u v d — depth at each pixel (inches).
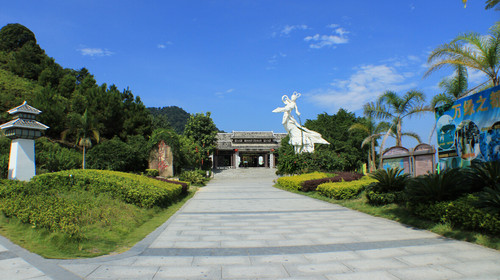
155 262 190.1
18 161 526.3
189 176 987.9
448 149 412.5
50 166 778.8
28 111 539.8
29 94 1396.4
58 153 936.3
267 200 553.6
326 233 273.6
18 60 1760.6
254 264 186.5
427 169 453.4
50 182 398.0
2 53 1925.4
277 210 425.7
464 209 251.4
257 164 2310.5
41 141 1007.0
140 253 209.8
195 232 281.3
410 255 202.5
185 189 631.2
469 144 373.4
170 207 452.1
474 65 407.8
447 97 552.1
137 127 1445.6
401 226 302.5
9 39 2071.9
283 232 280.1
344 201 482.9
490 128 340.8
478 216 235.8
